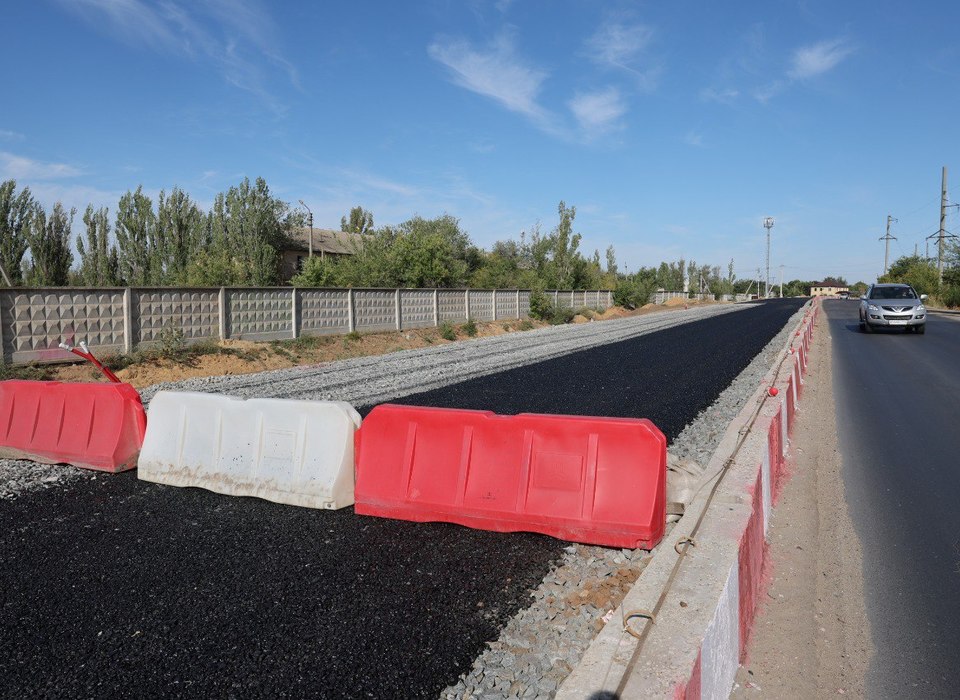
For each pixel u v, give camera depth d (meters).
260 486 5.88
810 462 7.55
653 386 12.73
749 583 4.02
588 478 4.89
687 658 2.72
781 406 7.57
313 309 21.42
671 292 86.12
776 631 3.91
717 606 3.12
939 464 7.38
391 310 25.27
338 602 4.05
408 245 36.12
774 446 6.46
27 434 7.23
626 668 2.66
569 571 4.46
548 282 54.03
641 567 4.48
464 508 5.14
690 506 4.50
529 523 4.96
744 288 152.62
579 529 4.82
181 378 15.18
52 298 14.01
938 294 51.78
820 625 4.00
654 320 40.25
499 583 4.29
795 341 15.45
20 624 3.85
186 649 3.55
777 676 3.47
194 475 6.21
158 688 3.21
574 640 3.57
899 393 12.15
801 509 6.01
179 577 4.42
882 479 6.85
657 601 3.18
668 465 5.42
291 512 5.63
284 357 18.59
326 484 5.66
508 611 3.92
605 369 15.52
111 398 6.94
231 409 6.20
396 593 4.16
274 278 34.78
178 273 29.47
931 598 4.31
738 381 13.16
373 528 5.25
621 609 3.17
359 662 3.40
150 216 30.66
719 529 3.98
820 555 5.01
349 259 38.50
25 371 13.16
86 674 3.35
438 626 3.75
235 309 18.61
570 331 30.42
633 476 4.81
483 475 5.17
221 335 18.16
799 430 9.20
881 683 3.42
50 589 4.28
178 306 16.94
